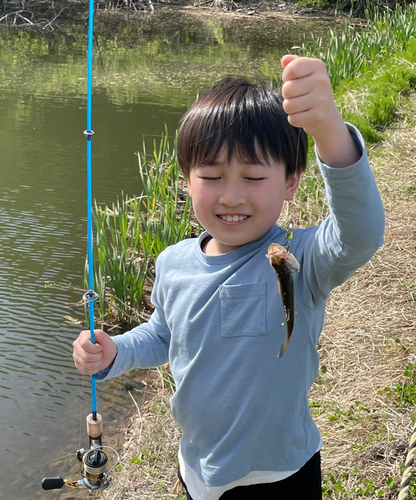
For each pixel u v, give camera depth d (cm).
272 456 174
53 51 1675
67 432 386
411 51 1112
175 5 2658
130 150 916
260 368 170
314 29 2188
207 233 195
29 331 488
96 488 209
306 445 177
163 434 357
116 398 416
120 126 1023
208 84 1321
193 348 180
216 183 165
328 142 137
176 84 1319
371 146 752
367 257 151
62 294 545
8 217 685
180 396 183
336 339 398
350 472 284
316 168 673
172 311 189
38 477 348
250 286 172
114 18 2336
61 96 1202
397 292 435
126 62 1552
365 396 335
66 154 891
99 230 524
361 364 366
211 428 177
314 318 173
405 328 392
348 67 1029
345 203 143
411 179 631
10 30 2005
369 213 143
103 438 371
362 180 140
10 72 1394
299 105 131
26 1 2372
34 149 906
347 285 462
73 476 349
